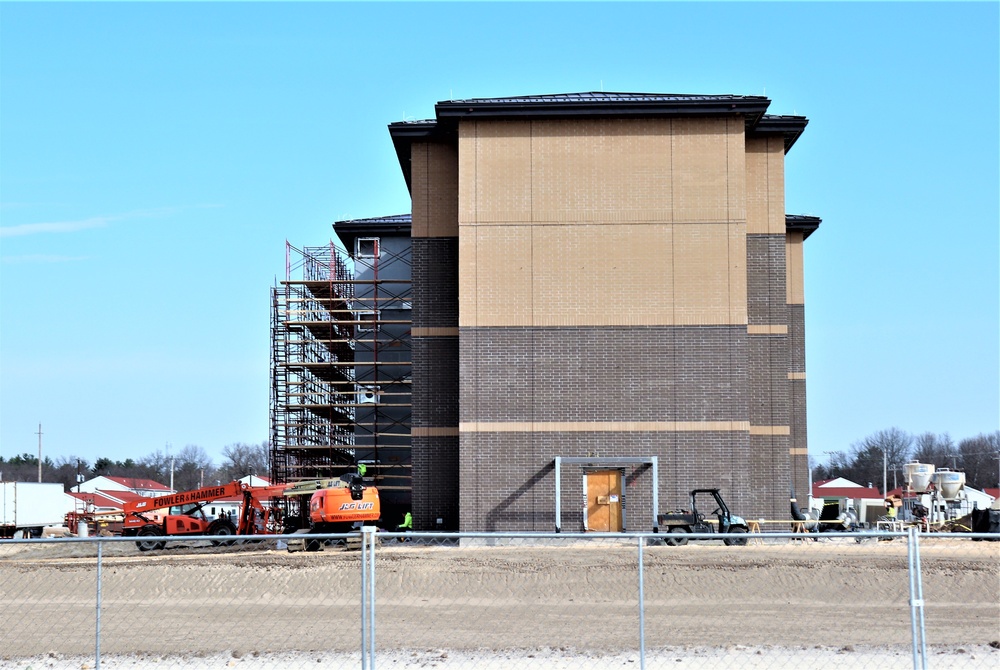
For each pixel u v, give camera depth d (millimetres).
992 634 20234
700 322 37562
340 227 49562
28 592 26000
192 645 19516
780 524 39781
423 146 41188
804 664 17281
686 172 38062
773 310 41188
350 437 49531
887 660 17562
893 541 36156
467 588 25766
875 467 167500
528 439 37438
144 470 180875
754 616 22312
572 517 37000
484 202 38156
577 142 38281
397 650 18641
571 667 17047
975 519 38000
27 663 18109
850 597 24641
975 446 174250
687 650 18484
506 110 38000
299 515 44844
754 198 41406
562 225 38031
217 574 26578
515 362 37656
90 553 42656
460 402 37594
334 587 25953
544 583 25844
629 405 37375
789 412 44875
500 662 17484
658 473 37062
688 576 26000
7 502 55625
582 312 37750
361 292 49344
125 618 22594
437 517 39719
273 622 21953
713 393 37344
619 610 23188
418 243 40875
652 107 37906
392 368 48438
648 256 37812
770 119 40781
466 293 37938
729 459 37031
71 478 157125
